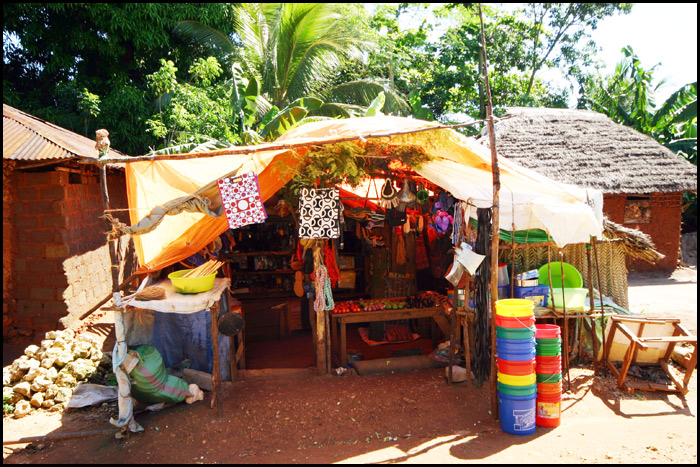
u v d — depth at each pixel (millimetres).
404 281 7336
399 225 6512
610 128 14398
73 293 7512
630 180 12648
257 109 12797
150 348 4715
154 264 5098
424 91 21234
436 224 6438
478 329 5414
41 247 7254
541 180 5828
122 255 9852
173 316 5531
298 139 5121
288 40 14297
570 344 6141
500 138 13898
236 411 4746
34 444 4258
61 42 13898
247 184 4414
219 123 13172
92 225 8367
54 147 6785
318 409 4805
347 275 8664
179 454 4074
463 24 22125
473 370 5586
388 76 19938
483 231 5352
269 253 8492
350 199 7828
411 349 7043
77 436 4348
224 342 5559
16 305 7297
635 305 9359
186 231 5309
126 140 13375
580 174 12820
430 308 6477
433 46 22219
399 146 5438
